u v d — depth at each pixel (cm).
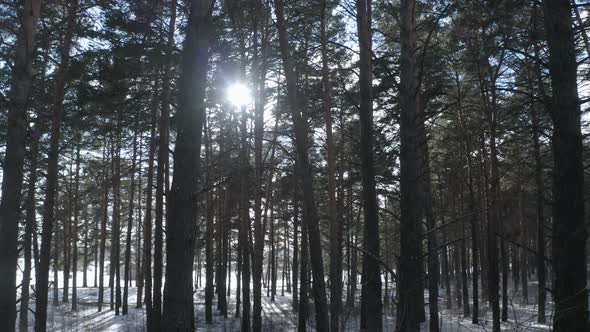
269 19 1377
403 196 529
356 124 1859
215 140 2098
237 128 2044
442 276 4188
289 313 2678
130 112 1595
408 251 505
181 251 513
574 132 614
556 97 628
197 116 539
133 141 2344
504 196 2144
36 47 1000
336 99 1684
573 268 590
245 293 1675
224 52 1093
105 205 2991
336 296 949
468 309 2133
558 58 628
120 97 1393
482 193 2253
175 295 504
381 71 1315
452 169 2455
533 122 1444
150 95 1525
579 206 604
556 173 622
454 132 2061
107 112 1438
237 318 2400
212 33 807
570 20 634
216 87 1229
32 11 838
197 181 539
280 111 1681
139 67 1298
